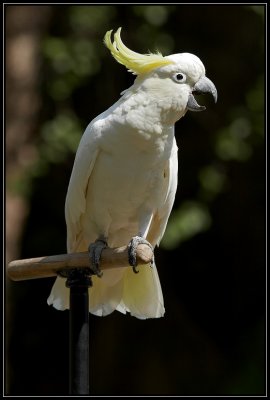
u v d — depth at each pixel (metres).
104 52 15.05
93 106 15.77
